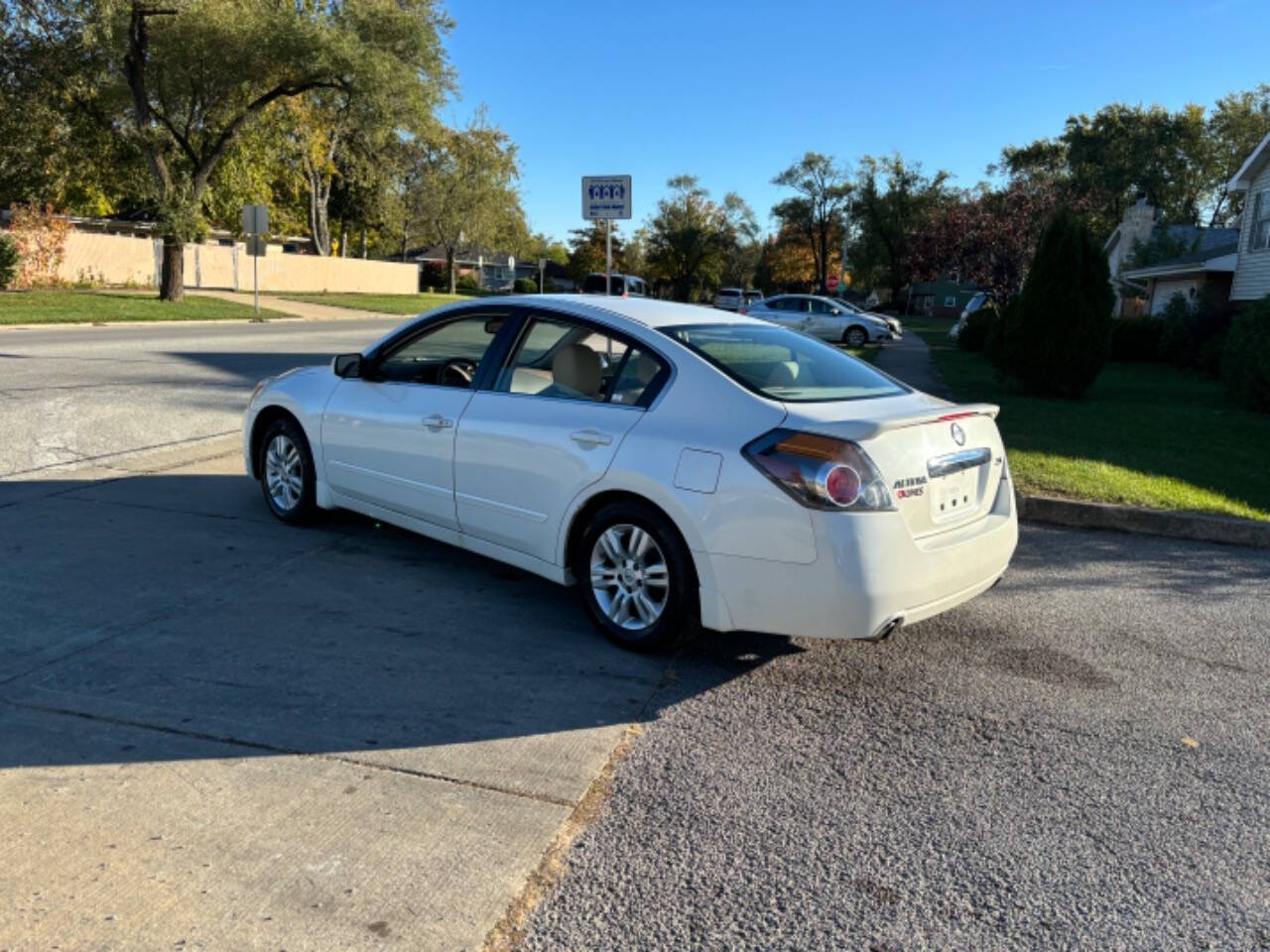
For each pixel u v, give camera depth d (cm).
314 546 557
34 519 583
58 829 274
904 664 427
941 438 397
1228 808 317
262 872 259
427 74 2953
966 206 3491
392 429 516
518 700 373
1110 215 6431
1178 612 511
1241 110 6291
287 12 2697
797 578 364
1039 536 664
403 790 304
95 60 2670
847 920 253
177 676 377
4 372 1184
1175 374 2023
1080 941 249
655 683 396
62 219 3388
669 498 390
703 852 280
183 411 959
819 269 8862
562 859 273
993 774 333
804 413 377
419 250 8819
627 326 437
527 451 445
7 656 388
